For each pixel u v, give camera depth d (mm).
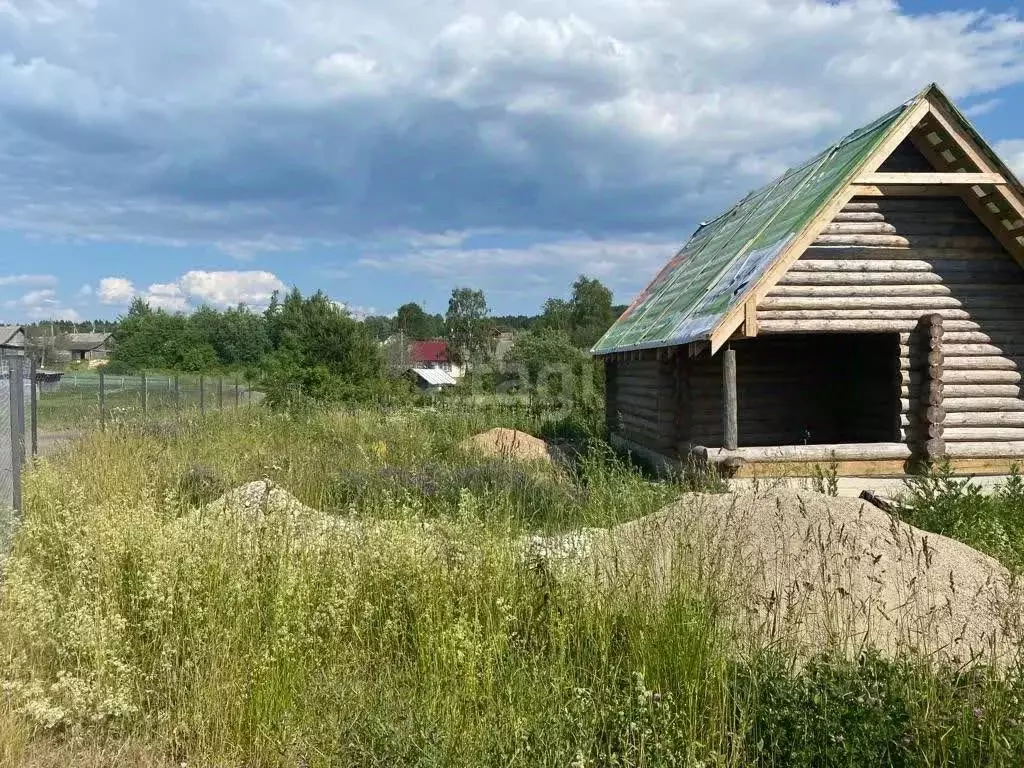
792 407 16078
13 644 4875
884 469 11547
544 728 4145
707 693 4398
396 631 5348
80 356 98375
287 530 6199
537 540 7129
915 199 11930
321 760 4152
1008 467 11742
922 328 11781
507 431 18172
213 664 4723
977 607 5879
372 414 20234
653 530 5898
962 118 11125
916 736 3961
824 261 11742
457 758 3939
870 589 5969
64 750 4410
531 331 35531
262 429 17141
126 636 5215
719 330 10938
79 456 10938
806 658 5070
